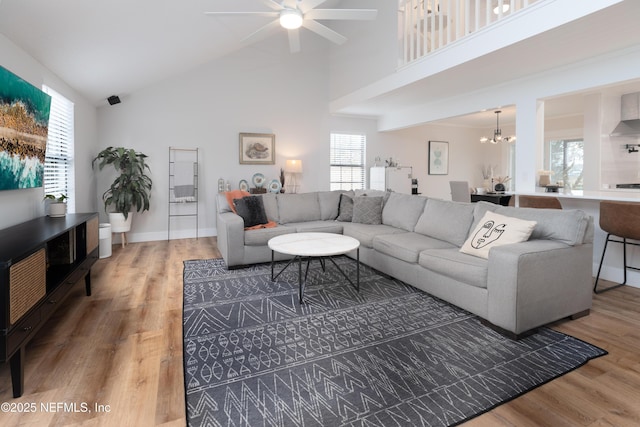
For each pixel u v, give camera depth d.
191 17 3.83
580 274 2.53
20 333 1.68
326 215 4.95
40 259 1.94
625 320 2.55
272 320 2.56
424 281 3.03
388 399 1.65
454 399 1.65
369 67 5.53
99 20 3.04
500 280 2.30
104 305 2.86
